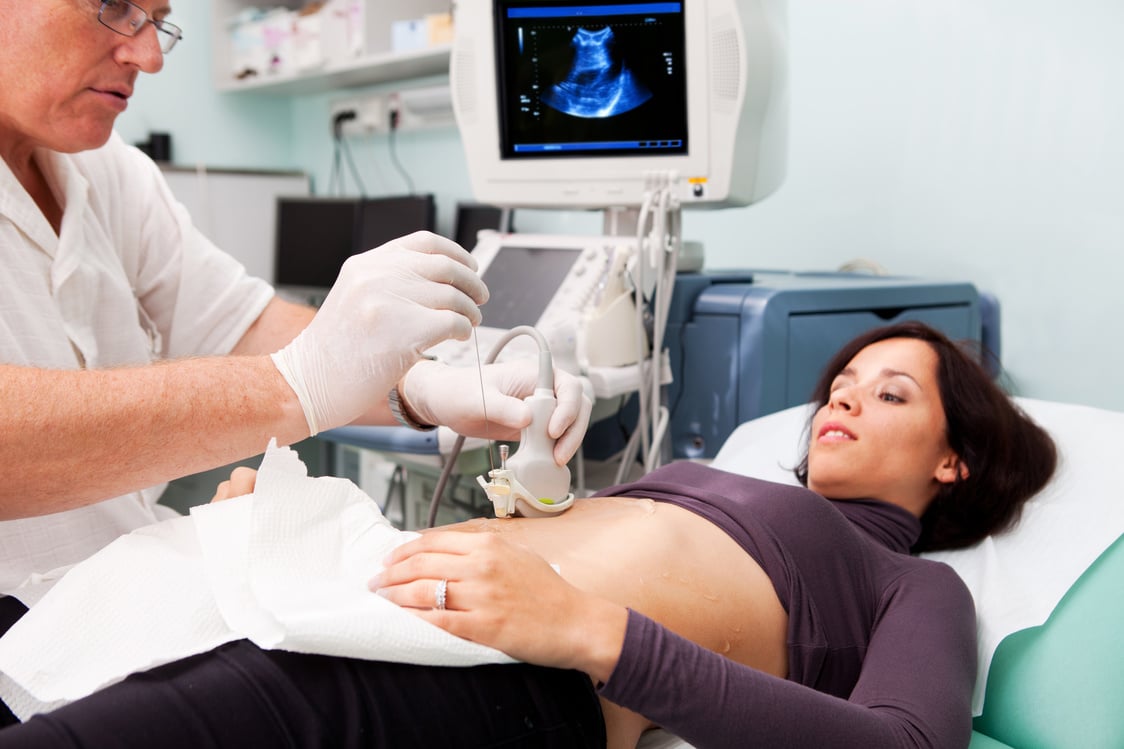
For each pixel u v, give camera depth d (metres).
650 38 1.67
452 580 0.81
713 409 1.70
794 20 2.21
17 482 0.83
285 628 0.75
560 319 1.62
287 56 3.34
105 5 0.98
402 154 3.36
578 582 0.95
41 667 0.79
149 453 0.87
